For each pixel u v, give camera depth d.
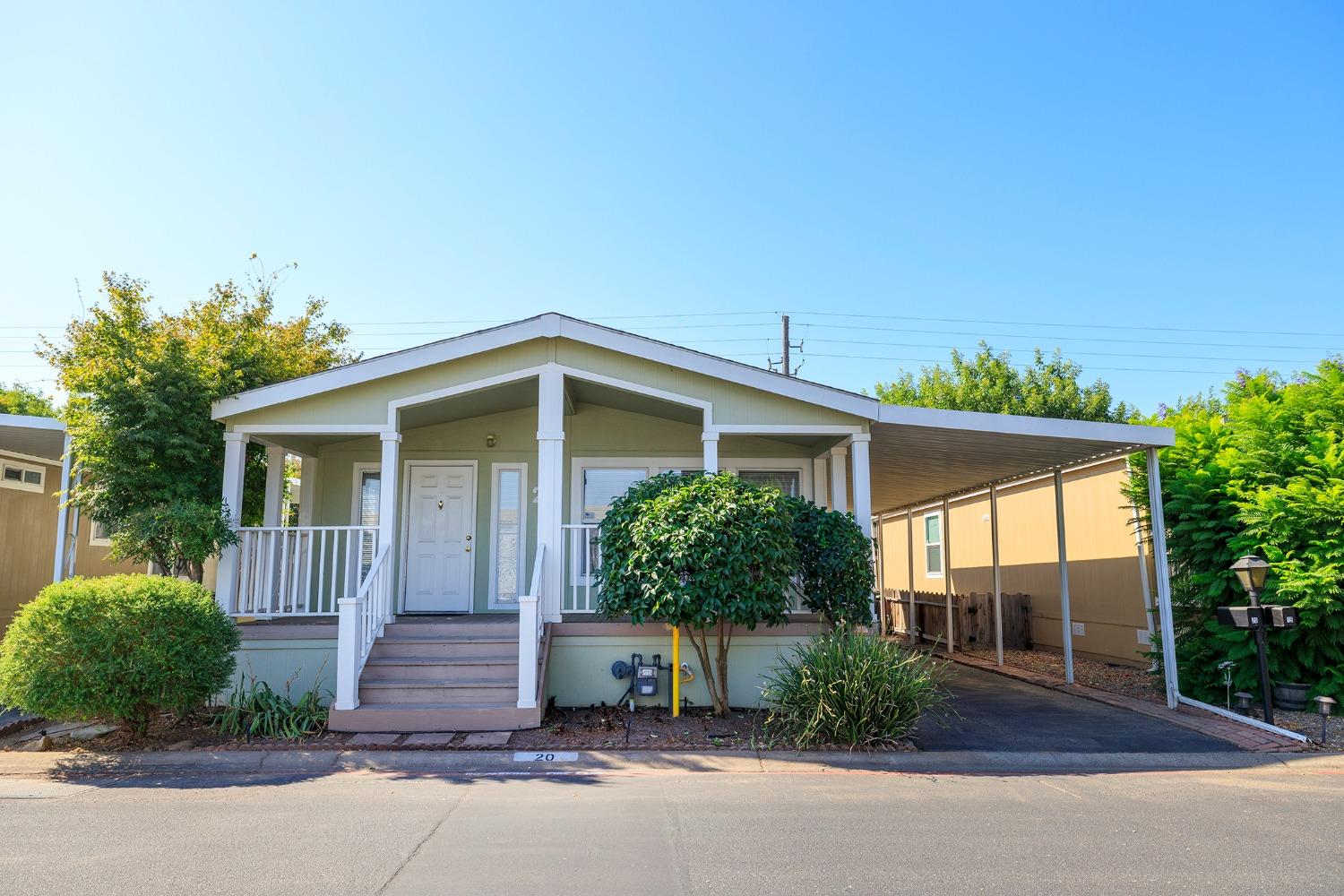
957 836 5.04
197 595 7.89
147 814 5.56
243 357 10.91
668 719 8.44
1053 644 14.79
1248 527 9.16
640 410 11.24
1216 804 5.82
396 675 8.59
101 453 9.09
